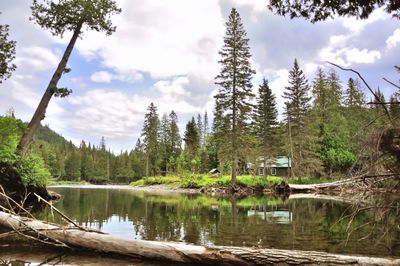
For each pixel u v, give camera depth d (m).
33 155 17.38
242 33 36.72
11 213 8.12
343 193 6.57
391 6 6.97
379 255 6.77
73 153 100.50
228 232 9.64
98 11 18.05
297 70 46.31
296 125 45.38
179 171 55.94
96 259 6.41
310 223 11.52
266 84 49.97
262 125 48.66
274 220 12.27
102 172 100.06
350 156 42.47
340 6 7.21
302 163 45.19
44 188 18.47
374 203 5.89
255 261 5.96
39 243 7.52
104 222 11.27
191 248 6.23
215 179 42.41
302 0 7.42
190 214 14.09
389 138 5.58
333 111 51.81
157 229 10.03
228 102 36.34
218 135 37.62
